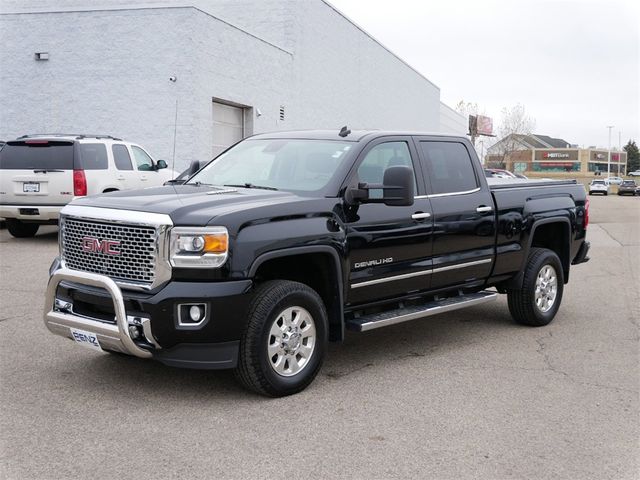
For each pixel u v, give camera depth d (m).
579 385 5.68
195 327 4.73
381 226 5.85
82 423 4.61
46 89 20.14
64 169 12.70
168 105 19.61
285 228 5.12
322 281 5.62
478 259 6.88
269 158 6.30
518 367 6.17
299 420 4.75
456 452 4.29
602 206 41.50
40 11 19.92
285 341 5.17
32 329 6.98
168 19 19.39
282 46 26.28
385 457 4.19
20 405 4.92
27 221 13.32
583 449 4.39
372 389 5.46
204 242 4.75
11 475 3.83
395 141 6.34
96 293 4.97
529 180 8.18
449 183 6.70
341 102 32.12
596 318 8.32
